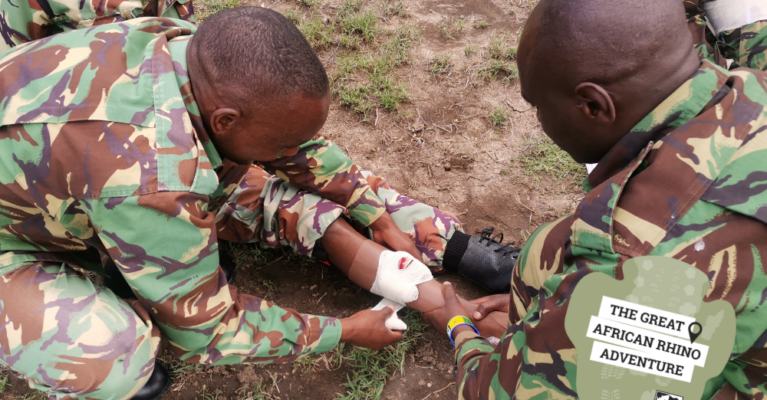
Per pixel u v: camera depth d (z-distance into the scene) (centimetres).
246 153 139
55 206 127
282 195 195
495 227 233
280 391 182
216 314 138
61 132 119
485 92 289
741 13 171
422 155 259
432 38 319
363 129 269
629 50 93
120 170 118
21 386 178
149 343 141
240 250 222
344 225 194
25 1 174
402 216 211
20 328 134
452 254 204
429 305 184
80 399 135
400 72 296
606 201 94
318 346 160
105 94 121
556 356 95
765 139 89
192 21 221
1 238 146
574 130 110
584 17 94
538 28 101
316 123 132
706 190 88
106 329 135
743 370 95
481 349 151
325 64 295
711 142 90
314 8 325
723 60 185
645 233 89
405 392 185
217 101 123
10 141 123
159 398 179
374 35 312
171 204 119
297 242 195
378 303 200
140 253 123
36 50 131
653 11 92
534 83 109
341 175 189
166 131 121
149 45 131
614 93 97
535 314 106
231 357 145
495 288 202
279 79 118
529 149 263
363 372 187
